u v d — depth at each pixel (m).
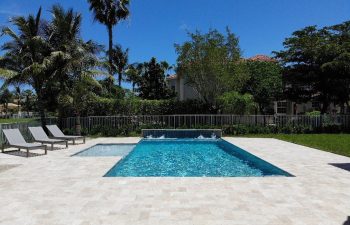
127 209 5.70
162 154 15.37
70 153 13.22
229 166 12.09
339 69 25.39
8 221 5.12
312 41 27.34
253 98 26.95
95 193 6.78
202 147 17.98
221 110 25.81
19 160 11.34
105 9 31.12
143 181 7.89
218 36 25.45
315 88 27.53
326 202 6.14
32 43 20.23
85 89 21.75
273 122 24.39
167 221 5.09
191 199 6.31
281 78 28.67
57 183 7.71
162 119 24.33
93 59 21.97
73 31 21.88
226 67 24.88
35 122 19.89
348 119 24.84
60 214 5.44
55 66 20.95
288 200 6.26
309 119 24.59
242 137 21.22
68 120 23.22
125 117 24.09
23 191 6.97
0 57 20.25
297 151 13.80
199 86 26.19
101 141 18.42
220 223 5.00
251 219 5.18
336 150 14.13
